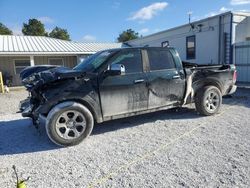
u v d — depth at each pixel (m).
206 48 13.92
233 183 2.97
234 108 6.99
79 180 3.24
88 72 4.71
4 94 14.01
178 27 15.79
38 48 19.05
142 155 3.92
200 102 6.05
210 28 13.45
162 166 3.50
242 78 12.04
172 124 5.59
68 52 19.27
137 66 5.17
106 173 3.39
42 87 4.49
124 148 4.27
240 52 11.98
